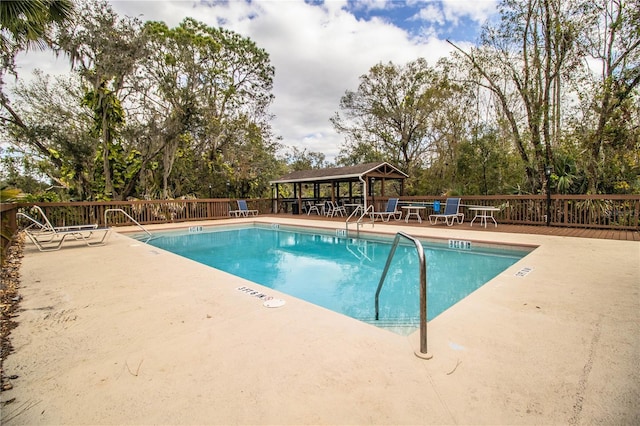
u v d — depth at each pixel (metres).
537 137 10.37
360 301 4.34
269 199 17.62
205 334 2.52
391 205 12.09
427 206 11.85
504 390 1.72
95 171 13.53
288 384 1.82
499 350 2.17
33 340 2.46
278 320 2.78
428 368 1.96
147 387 1.82
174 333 2.54
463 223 10.30
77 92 15.63
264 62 20.73
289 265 6.55
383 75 20.27
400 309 3.95
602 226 8.17
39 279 4.30
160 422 1.53
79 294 3.62
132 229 10.77
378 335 2.45
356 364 2.02
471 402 1.62
